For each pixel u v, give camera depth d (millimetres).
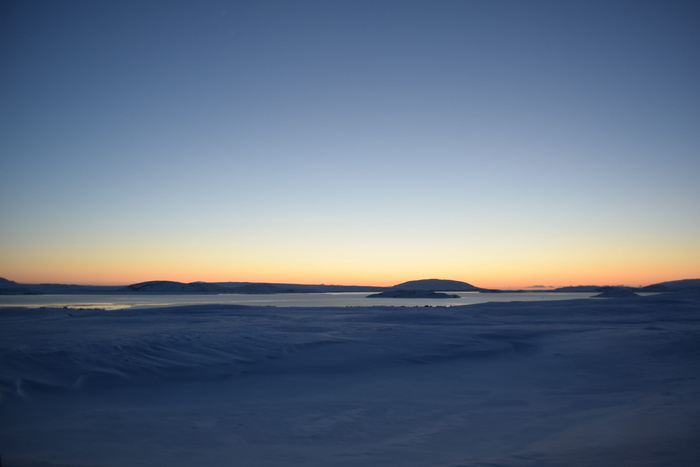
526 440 6871
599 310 36219
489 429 7668
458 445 6727
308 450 6465
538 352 16391
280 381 11781
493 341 18125
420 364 14203
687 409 8141
